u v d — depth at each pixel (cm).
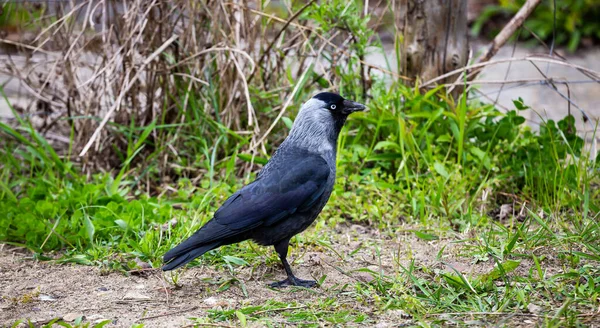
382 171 1055
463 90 1059
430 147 1003
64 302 725
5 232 877
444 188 964
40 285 768
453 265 802
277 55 1129
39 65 1176
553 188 962
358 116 1056
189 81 1101
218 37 1080
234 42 1097
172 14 1094
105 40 1085
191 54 1089
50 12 1164
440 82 1112
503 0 2145
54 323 674
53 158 1055
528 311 674
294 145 816
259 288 767
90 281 778
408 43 1121
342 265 823
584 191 938
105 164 1124
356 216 952
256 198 761
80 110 1122
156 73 1098
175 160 1107
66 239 863
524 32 2092
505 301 688
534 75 1739
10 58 1145
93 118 1087
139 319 684
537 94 1597
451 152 1044
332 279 787
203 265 820
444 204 930
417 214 955
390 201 984
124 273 796
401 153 1022
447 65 1109
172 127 1120
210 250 782
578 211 941
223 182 1015
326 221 953
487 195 970
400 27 1159
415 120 1062
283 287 768
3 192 990
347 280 782
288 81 1131
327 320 668
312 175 780
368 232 926
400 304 693
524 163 1010
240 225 751
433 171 994
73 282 776
